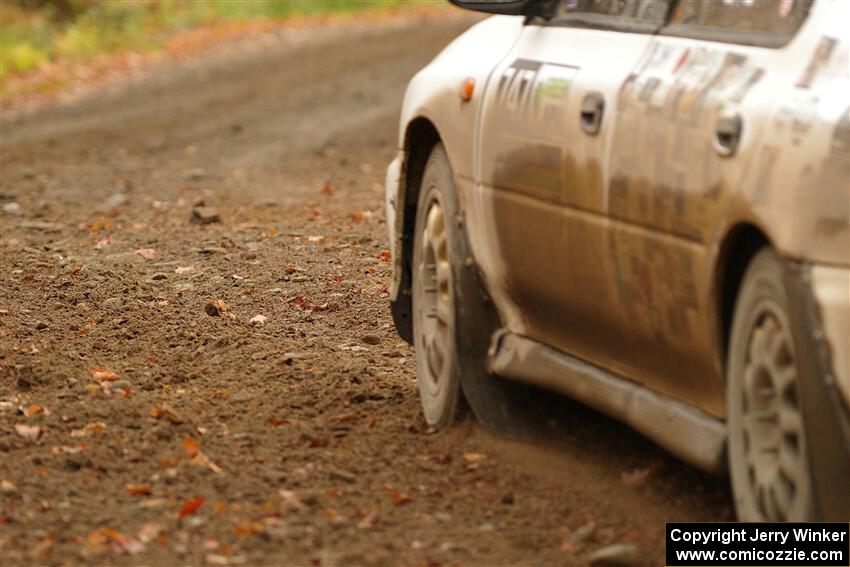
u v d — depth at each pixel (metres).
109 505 11.08
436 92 13.30
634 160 10.14
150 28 70.69
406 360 15.84
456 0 12.54
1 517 10.72
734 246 9.26
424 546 10.23
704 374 9.88
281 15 77.25
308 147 36.91
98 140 39.56
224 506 10.98
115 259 22.17
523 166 11.59
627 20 11.15
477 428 12.70
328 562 9.90
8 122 44.81
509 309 12.48
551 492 11.35
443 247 13.18
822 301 8.37
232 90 49.44
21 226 26.12
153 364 15.45
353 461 12.17
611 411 10.91
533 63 11.90
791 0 9.56
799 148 8.61
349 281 20.12
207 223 26.19
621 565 9.74
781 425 8.84
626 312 10.52
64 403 13.73
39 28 67.75
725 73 9.62
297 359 15.59
